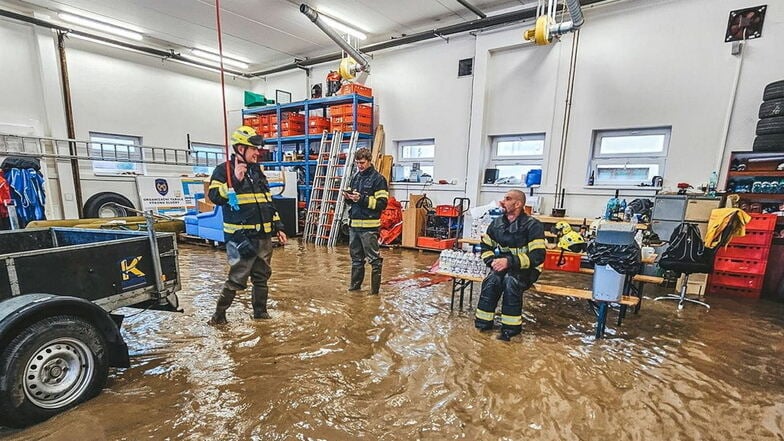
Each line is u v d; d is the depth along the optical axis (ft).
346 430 5.40
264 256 9.50
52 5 19.61
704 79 14.76
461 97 21.27
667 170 15.80
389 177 23.62
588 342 8.80
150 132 25.81
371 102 23.68
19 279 5.45
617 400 6.37
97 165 23.45
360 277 12.57
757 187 13.07
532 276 9.12
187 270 15.37
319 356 7.72
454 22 20.99
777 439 5.48
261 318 9.84
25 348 5.12
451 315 10.47
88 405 5.78
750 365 7.80
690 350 8.48
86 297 6.25
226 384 6.54
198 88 28.48
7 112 19.89
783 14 13.25
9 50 19.76
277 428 5.39
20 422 5.14
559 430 5.54
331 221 22.81
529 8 17.53
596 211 17.56
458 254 10.73
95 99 23.09
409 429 5.46
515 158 20.21
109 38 22.99
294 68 28.19
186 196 25.07
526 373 7.21
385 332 9.09
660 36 15.48
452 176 21.97
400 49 23.30
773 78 13.58
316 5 19.22
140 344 8.13
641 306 11.76
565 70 17.78
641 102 16.11
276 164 27.22
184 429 5.31
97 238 8.29
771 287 12.81
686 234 11.24
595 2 15.99
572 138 17.92
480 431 5.46
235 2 18.92
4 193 17.03
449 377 6.99
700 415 6.02
